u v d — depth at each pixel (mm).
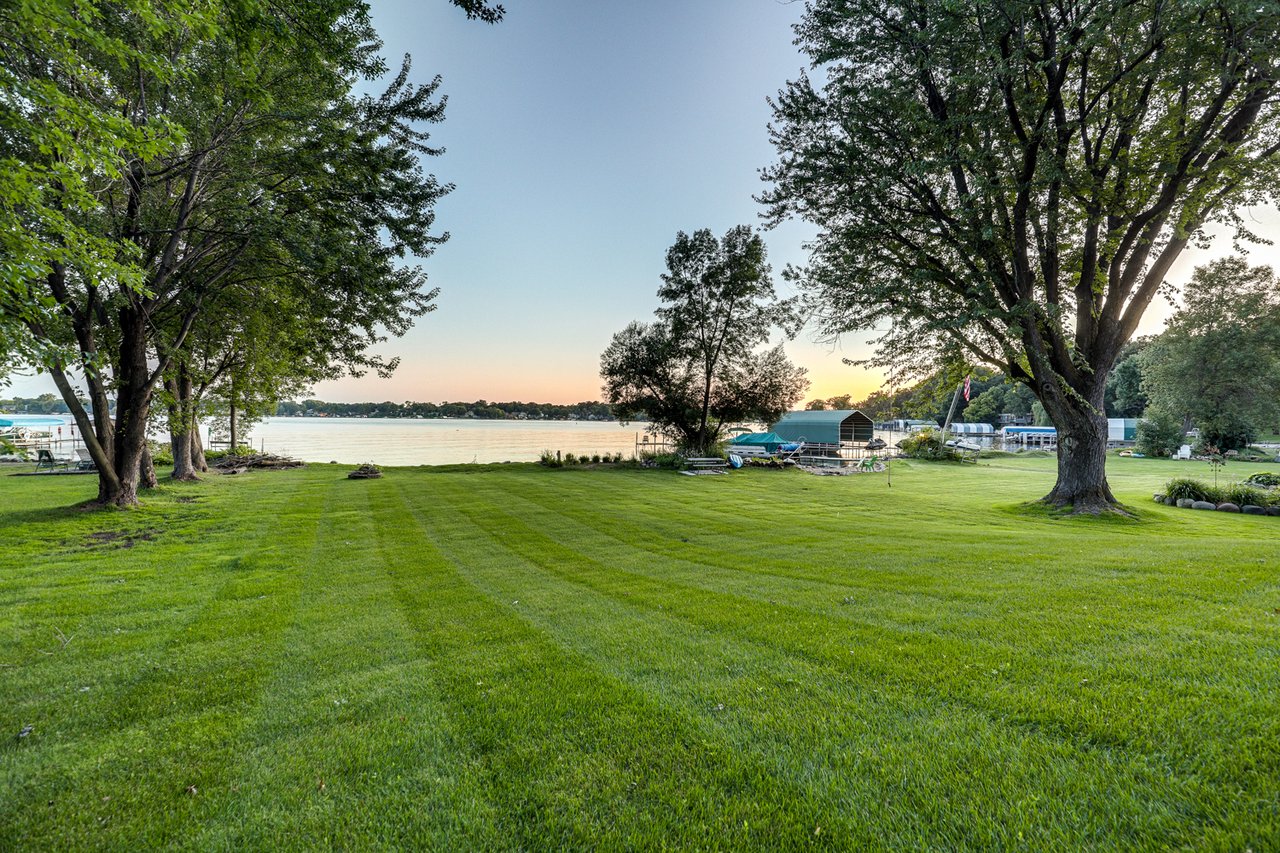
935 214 14102
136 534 10930
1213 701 3027
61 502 14852
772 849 2189
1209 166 11711
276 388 27578
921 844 2158
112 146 5480
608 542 10211
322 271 13203
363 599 6449
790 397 34594
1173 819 2166
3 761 2992
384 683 4008
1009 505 15547
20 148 8727
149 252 13711
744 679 3832
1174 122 12367
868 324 15359
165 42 10820
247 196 13641
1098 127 13086
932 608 5289
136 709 3625
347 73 11594
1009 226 13883
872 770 2654
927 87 12906
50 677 4168
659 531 11445
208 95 11750
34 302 5254
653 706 3465
